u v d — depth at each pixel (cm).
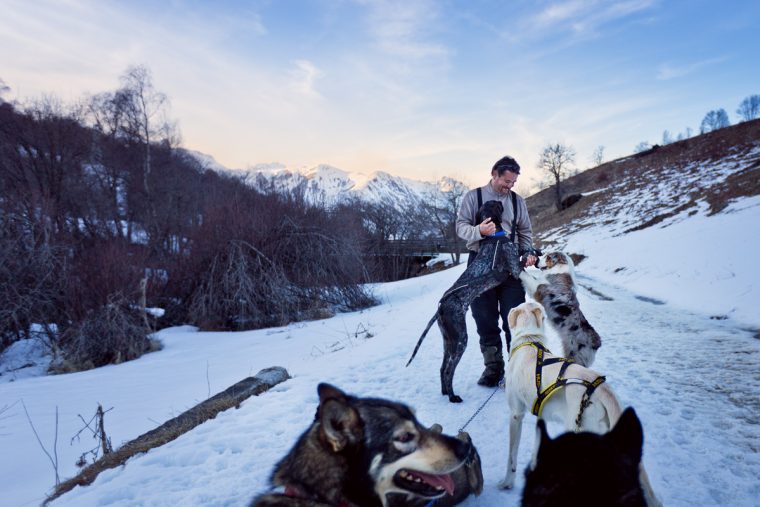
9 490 477
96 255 1584
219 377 939
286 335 1440
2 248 1534
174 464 420
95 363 1304
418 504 272
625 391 572
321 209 2248
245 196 2247
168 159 4147
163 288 1966
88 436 636
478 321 590
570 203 6288
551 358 340
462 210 604
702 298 1288
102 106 3931
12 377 1217
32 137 3269
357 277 2175
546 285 504
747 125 5569
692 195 3372
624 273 2053
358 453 214
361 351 926
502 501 329
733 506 313
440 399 570
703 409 498
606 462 165
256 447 448
